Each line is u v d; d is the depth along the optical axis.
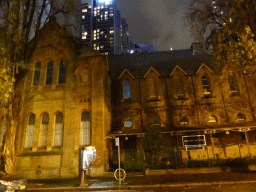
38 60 21.66
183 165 17.59
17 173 17.94
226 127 19.48
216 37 16.94
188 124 22.70
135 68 26.55
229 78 23.38
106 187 12.09
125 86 24.95
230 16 15.23
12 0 15.72
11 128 16.36
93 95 19.72
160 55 29.09
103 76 20.33
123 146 22.66
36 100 20.16
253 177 12.80
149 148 17.59
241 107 22.58
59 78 20.84
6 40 15.62
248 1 14.21
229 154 21.95
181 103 23.31
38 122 19.56
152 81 24.66
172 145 22.05
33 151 18.75
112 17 115.12
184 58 27.20
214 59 18.67
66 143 18.42
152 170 16.58
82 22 114.19
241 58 14.92
